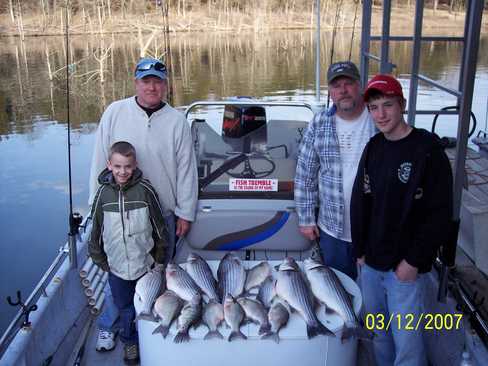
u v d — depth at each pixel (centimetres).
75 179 1227
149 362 241
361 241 246
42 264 831
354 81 266
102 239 272
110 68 2481
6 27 3431
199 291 250
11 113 1816
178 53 2773
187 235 304
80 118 1784
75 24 3103
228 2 3762
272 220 300
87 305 339
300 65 2414
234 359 230
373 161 233
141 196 262
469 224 309
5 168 1285
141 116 279
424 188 221
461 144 264
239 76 2175
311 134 287
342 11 1683
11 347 250
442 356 269
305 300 234
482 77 1157
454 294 283
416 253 223
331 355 232
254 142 333
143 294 247
